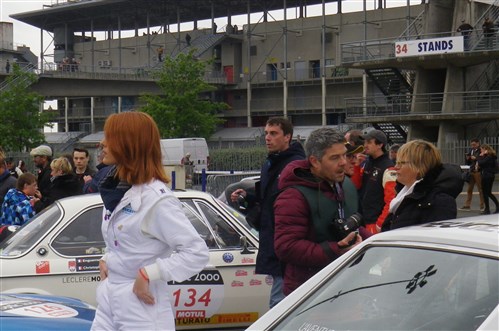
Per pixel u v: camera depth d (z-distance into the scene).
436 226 3.42
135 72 70.12
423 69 44.69
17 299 5.41
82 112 80.50
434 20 47.91
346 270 3.53
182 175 14.82
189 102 60.94
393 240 3.39
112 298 3.93
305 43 70.25
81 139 75.19
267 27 72.50
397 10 65.19
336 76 66.69
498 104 41.53
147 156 3.92
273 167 6.20
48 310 5.05
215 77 71.25
